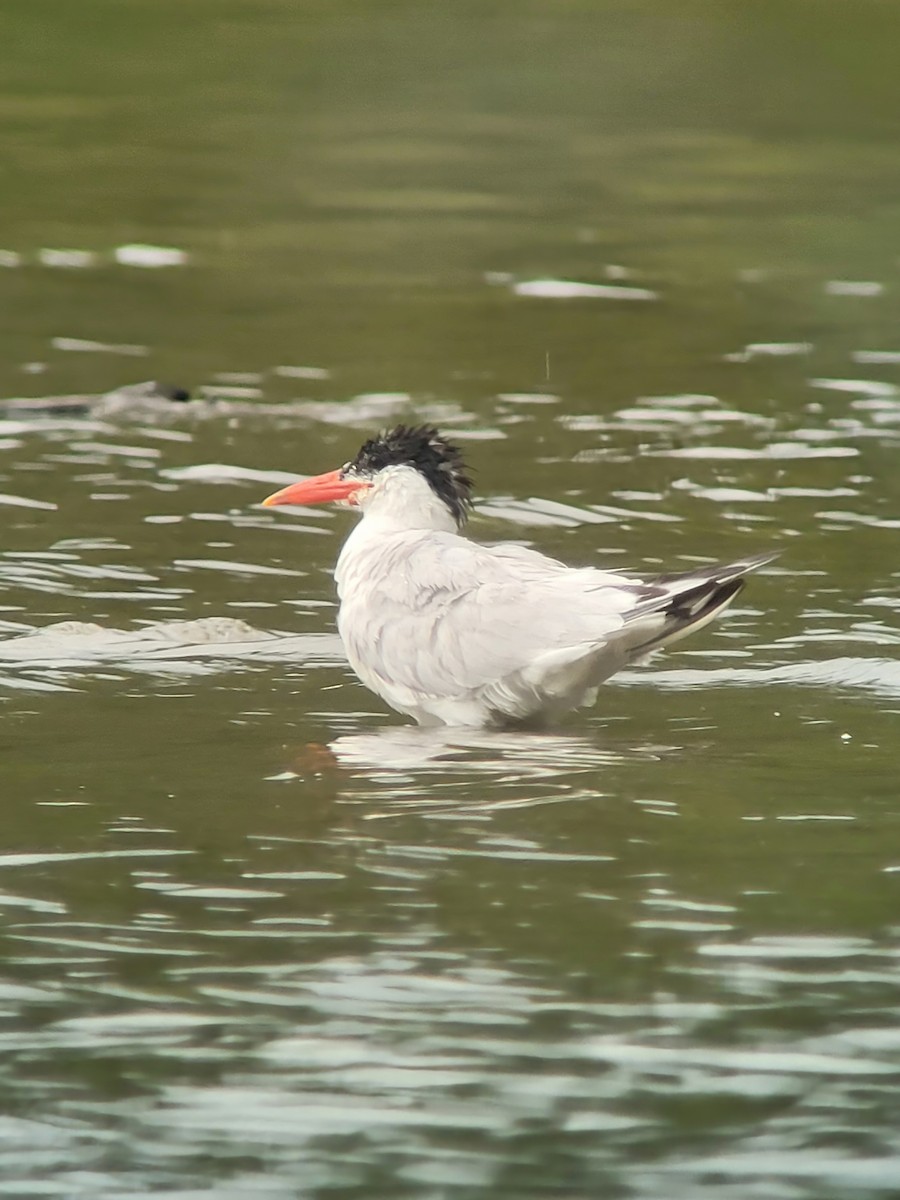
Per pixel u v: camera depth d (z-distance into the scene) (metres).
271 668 13.16
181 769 10.94
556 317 23.59
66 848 9.68
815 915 8.82
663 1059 7.60
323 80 37.62
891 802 10.34
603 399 20.38
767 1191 6.80
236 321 23.27
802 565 15.45
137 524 16.45
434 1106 7.32
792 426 19.47
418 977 8.25
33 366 21.25
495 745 11.48
